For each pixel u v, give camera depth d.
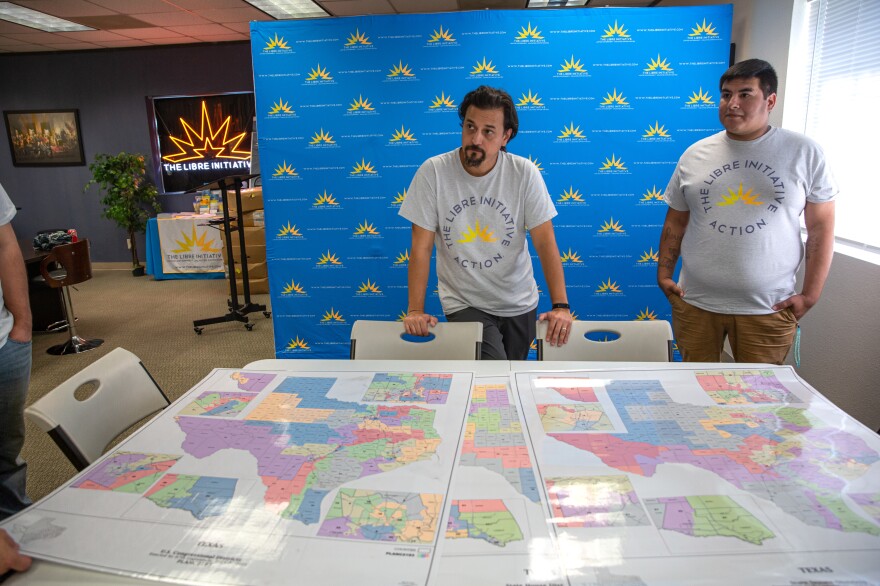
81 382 1.34
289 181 3.36
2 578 0.80
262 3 5.21
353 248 3.43
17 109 7.10
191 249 6.57
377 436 1.18
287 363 1.63
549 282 1.89
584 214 3.34
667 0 4.94
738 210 1.96
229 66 6.83
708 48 3.13
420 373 1.54
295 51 3.21
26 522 0.92
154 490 1.00
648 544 0.83
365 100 3.25
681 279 2.22
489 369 1.56
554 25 3.13
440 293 2.04
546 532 0.86
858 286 2.33
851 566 0.79
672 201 2.20
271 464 1.08
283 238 3.44
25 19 5.55
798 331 2.08
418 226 1.87
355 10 5.55
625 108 3.21
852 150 2.56
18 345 1.75
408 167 3.32
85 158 7.20
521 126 3.24
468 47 3.17
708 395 1.36
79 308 5.40
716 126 3.21
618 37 3.13
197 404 1.36
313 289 3.50
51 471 2.53
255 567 0.81
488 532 0.87
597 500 0.94
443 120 3.26
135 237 7.20
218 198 6.77
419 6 5.45
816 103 2.85
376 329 1.83
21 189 7.34
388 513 0.92
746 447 1.11
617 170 3.28
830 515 0.90
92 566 0.82
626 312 3.45
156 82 6.95
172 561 0.82
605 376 1.48
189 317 5.06
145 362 3.91
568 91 3.20
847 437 1.14
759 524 0.87
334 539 0.86
